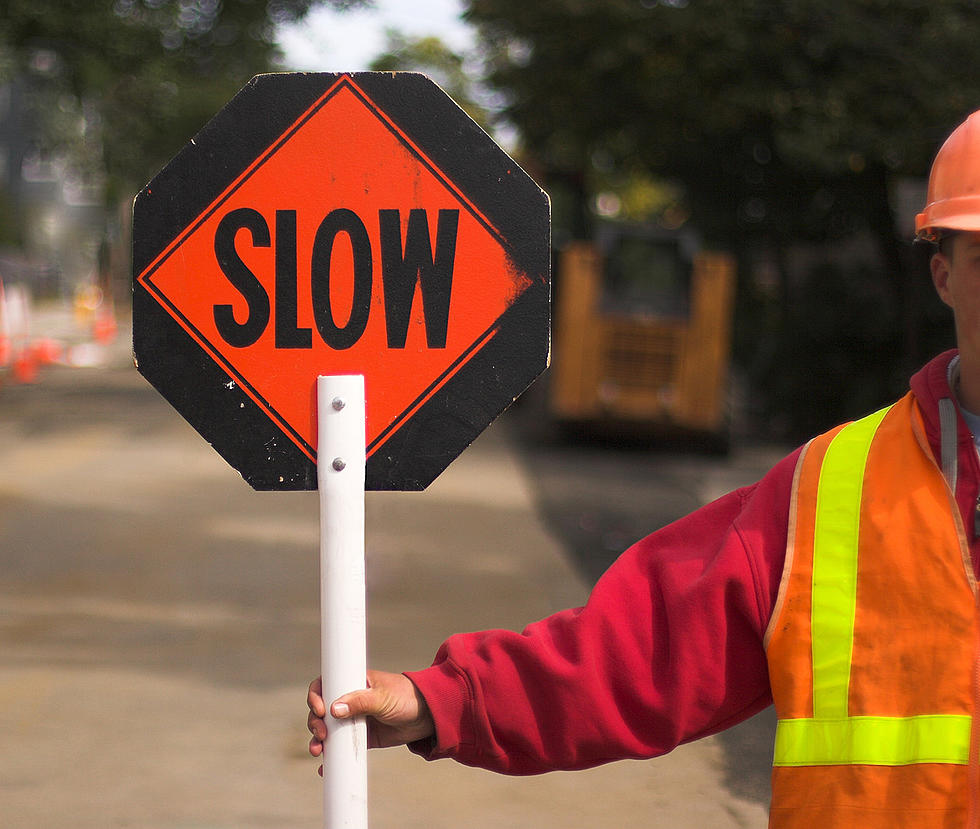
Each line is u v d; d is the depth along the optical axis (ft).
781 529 8.61
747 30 84.12
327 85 9.01
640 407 87.40
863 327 94.53
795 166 88.53
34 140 143.95
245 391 9.08
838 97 82.69
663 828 22.63
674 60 87.81
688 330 87.20
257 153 9.05
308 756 25.81
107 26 117.60
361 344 9.02
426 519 55.98
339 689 8.73
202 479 66.28
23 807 22.89
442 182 8.96
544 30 93.76
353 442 8.85
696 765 26.03
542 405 95.20
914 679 8.00
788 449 94.53
